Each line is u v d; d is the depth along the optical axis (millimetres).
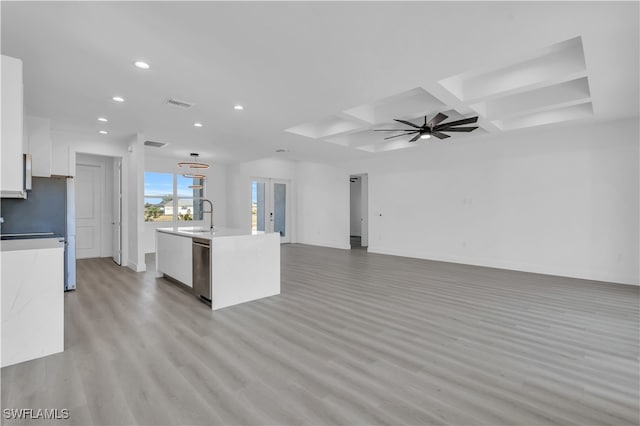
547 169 5488
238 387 2014
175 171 8406
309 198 10109
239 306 3680
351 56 2701
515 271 5730
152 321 3184
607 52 2646
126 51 2621
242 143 6227
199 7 2043
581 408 1800
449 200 6793
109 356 2432
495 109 4566
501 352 2500
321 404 1844
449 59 2750
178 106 3980
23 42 2465
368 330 2951
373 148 7281
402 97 4484
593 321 3174
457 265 6340
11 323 2340
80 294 4180
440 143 6398
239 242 3818
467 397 1909
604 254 4957
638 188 4668
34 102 3834
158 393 1945
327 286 4617
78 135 5477
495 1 1976
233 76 3104
